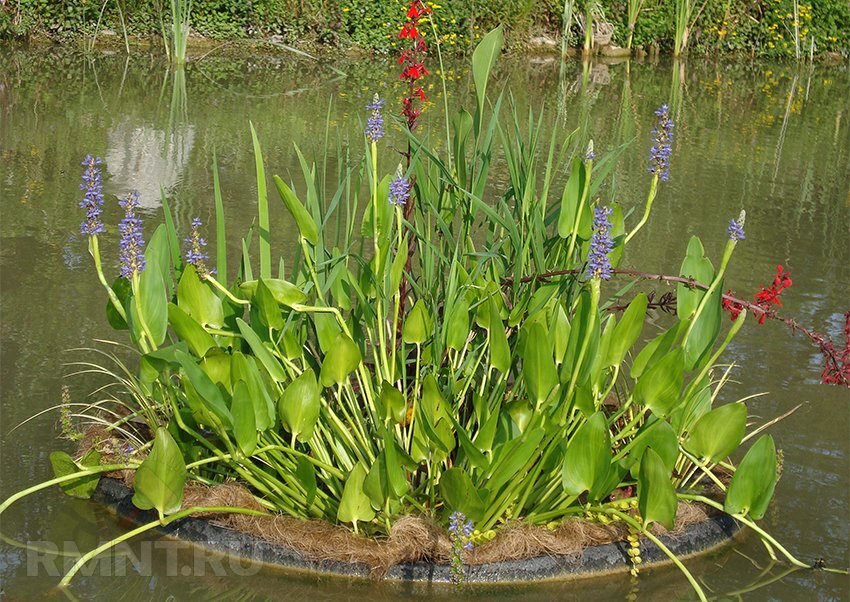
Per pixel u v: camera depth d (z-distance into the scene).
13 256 5.70
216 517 3.36
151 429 3.76
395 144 9.11
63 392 4.11
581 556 3.27
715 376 4.67
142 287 3.30
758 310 3.43
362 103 11.33
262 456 3.35
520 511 3.38
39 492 3.58
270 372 3.32
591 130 10.44
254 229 6.40
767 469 3.17
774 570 3.38
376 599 3.12
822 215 7.70
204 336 3.27
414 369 3.79
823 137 11.09
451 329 3.40
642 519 3.30
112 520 3.46
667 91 13.91
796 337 5.20
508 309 3.57
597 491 3.10
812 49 17.69
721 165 9.25
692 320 3.31
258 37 15.25
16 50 13.35
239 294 3.59
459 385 3.44
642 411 3.37
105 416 3.99
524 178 3.64
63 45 13.99
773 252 6.64
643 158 9.24
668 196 7.90
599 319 3.32
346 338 3.22
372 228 3.49
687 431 3.62
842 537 3.56
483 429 3.08
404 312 3.72
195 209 6.75
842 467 4.00
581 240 3.64
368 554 3.18
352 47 15.52
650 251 6.39
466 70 14.66
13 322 4.84
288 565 3.21
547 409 3.21
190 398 3.17
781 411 4.38
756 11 18.75
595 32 17.19
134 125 9.34
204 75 12.68
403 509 3.34
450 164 3.74
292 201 3.41
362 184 7.51
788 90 14.79
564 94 12.98
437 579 3.16
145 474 3.03
